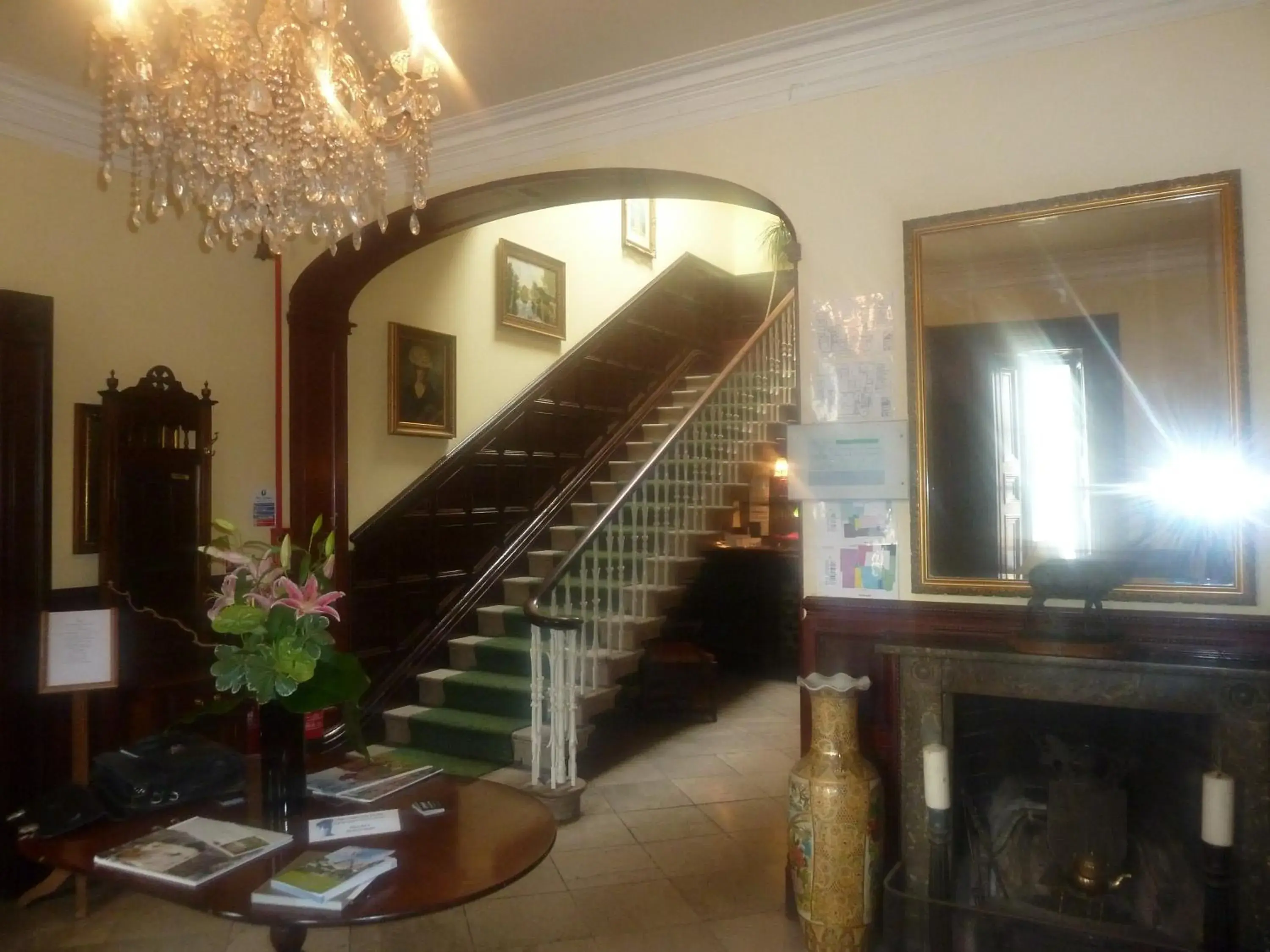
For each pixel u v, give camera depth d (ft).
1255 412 8.25
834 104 10.14
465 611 17.66
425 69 7.93
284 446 13.91
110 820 7.24
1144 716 8.83
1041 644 8.23
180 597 11.70
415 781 8.01
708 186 11.22
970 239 9.37
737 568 22.27
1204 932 7.66
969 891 9.04
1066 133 9.02
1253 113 8.32
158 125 8.02
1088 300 8.93
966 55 9.41
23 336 10.57
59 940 9.68
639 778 14.85
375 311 16.05
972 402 9.34
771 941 9.58
